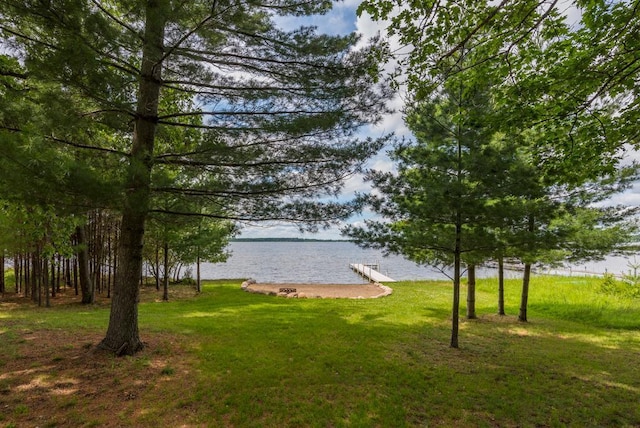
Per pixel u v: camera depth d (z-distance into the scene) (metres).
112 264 16.41
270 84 5.68
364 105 5.61
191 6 4.59
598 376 5.40
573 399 4.61
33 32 4.57
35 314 9.24
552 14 3.80
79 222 8.66
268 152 5.56
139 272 5.84
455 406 4.35
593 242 7.84
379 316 9.67
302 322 8.70
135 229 5.71
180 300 13.07
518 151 7.09
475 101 6.23
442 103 6.47
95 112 5.00
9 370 4.80
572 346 7.03
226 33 5.38
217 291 15.66
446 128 6.47
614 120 4.86
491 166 5.82
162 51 4.91
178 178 5.98
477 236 6.20
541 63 4.54
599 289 13.19
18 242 8.91
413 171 6.73
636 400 4.60
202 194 5.55
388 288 15.59
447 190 5.89
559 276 18.47
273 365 5.48
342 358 5.91
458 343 7.08
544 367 5.77
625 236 7.98
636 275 12.96
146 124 5.45
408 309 10.80
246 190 5.54
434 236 6.45
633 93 4.48
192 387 4.60
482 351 6.62
